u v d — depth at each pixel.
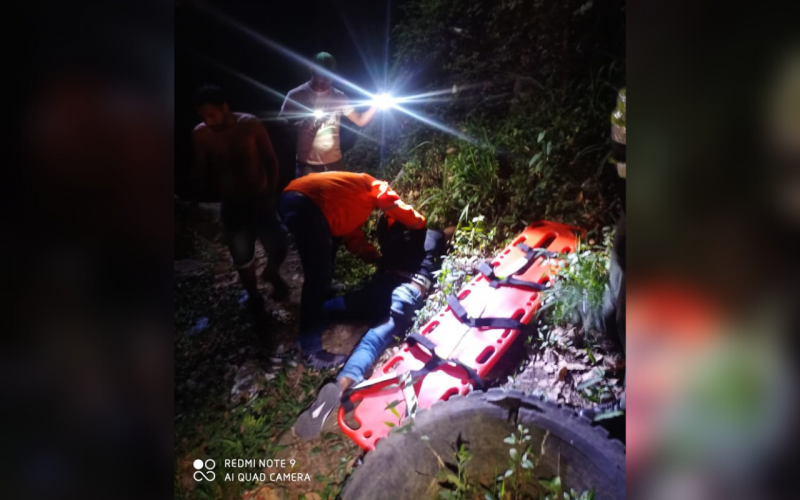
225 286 2.51
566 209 2.39
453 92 2.79
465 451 2.06
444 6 2.89
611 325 2.17
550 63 2.68
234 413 2.35
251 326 2.46
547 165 2.46
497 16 2.84
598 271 2.24
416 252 2.46
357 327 2.38
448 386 2.16
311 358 2.37
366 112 2.76
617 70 2.47
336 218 2.40
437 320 2.30
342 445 2.19
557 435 2.04
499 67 2.78
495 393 2.12
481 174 2.53
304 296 2.39
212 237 2.53
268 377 2.37
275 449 2.24
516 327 2.21
